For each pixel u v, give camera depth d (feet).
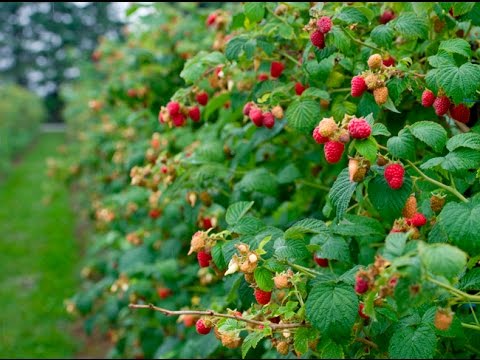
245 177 3.01
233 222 2.19
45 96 39.83
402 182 1.79
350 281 1.77
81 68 10.46
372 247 2.72
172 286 3.85
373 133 1.78
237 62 2.95
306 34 2.69
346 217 2.24
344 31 2.35
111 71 7.31
